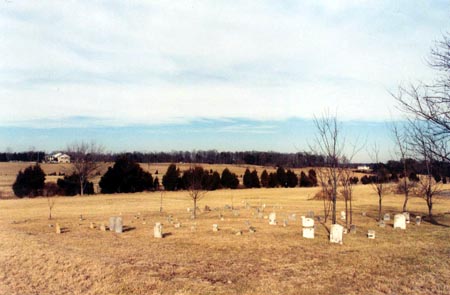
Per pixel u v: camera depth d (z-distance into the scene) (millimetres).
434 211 36438
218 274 12914
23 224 27328
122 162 63562
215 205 44562
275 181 76562
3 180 71000
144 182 65312
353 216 32406
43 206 41938
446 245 18031
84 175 61375
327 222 28469
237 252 16750
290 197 55531
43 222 28641
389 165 46719
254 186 75062
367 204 44062
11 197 54688
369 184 71500
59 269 13211
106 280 12039
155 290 11109
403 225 24188
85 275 12578
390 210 37344
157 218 31750
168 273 12906
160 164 106062
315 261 14883
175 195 57156
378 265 14055
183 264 14320
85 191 61375
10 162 106688
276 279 12305
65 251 16125
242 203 47156
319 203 46750
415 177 44812
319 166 28359
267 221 29297
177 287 11367
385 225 25766
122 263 14086
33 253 15367
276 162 109500
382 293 10797
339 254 16188
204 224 27500
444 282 11648
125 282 11766
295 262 14727
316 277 12523
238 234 21969
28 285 11742
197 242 19406
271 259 15289
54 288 11461
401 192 52125
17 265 13742
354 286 11492
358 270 13375
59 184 60562
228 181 71750
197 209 38406
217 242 19328
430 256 15445
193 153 120438
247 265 14234
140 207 41531
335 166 25000
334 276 12641
